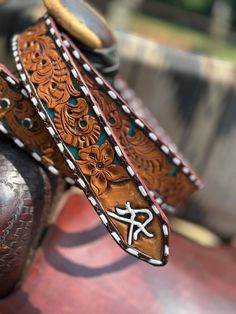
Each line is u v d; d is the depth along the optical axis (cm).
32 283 28
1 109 24
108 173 23
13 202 23
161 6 318
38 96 23
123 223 23
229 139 41
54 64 24
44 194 25
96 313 27
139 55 41
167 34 258
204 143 41
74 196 35
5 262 23
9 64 41
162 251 22
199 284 32
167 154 28
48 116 23
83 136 23
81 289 28
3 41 41
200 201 42
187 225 43
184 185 29
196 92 41
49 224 30
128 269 31
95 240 32
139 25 260
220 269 35
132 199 22
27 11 42
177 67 41
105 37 27
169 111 42
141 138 27
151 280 31
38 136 24
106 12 220
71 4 26
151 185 29
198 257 36
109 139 23
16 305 26
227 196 42
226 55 240
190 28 316
